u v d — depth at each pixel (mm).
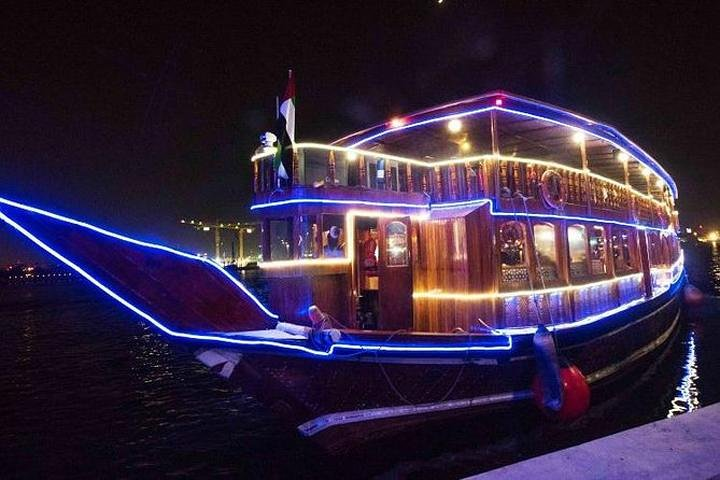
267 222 9516
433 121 10445
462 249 9875
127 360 24625
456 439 9281
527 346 9445
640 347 14070
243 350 7133
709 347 19062
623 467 3305
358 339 7914
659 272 19109
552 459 3447
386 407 8438
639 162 15727
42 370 22453
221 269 7117
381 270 10234
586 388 9273
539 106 10164
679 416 4133
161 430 12992
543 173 10984
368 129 11438
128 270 6277
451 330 9969
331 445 8297
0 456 11484
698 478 3146
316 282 9000
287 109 8438
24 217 5559
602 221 13047
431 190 10883
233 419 13727
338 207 9211
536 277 10477
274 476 9383
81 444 12180
